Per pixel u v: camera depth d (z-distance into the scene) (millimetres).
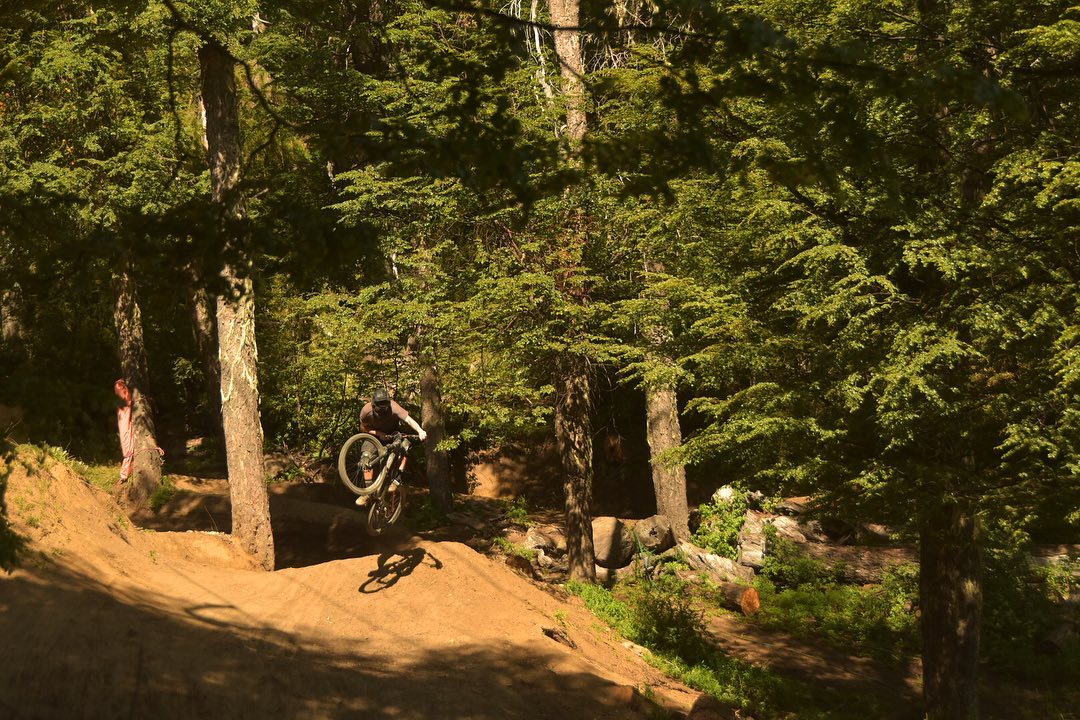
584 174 4031
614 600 16234
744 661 15602
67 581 8875
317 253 4328
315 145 4168
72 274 4422
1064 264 10633
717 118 10570
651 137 3893
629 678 11656
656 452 21359
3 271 4496
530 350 15695
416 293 15734
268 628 9656
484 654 9930
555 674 9781
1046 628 16812
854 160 3914
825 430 11500
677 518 21234
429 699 8500
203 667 8031
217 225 4191
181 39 16000
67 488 10664
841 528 20844
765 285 13211
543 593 13766
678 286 13219
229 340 13062
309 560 16656
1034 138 10859
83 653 7484
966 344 10414
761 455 12609
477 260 15109
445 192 14633
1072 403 10305
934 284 11703
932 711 12602
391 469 10562
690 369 13719
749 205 11703
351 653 9445
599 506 27469
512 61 3951
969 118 10719
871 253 11297
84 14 16891
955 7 10922
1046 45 9516
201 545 12461
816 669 15781
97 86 17375
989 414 11047
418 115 12516
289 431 24875
